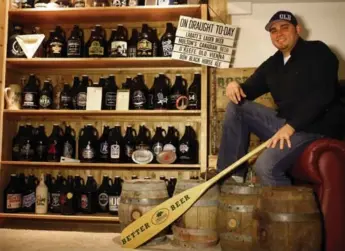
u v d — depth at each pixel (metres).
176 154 3.09
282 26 2.37
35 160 3.20
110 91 3.18
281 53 2.49
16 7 3.25
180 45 3.06
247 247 2.01
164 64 3.23
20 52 3.22
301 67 2.30
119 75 3.38
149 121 3.30
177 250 2.17
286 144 2.13
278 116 2.38
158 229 2.19
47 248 2.25
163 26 3.36
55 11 3.15
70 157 3.21
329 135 2.26
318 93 2.15
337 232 1.95
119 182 3.13
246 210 2.03
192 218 2.21
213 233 2.21
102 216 2.98
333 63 2.23
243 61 3.21
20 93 3.26
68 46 3.21
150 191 2.29
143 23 3.37
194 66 3.27
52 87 3.35
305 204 1.86
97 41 3.17
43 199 3.07
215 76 3.09
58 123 3.38
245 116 2.43
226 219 2.06
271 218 1.85
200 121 3.16
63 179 3.20
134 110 3.06
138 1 3.17
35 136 3.28
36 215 2.99
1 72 3.19
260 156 2.20
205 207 2.20
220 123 3.06
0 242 2.41
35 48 3.19
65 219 3.04
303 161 2.04
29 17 3.30
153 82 3.32
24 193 3.15
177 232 2.26
